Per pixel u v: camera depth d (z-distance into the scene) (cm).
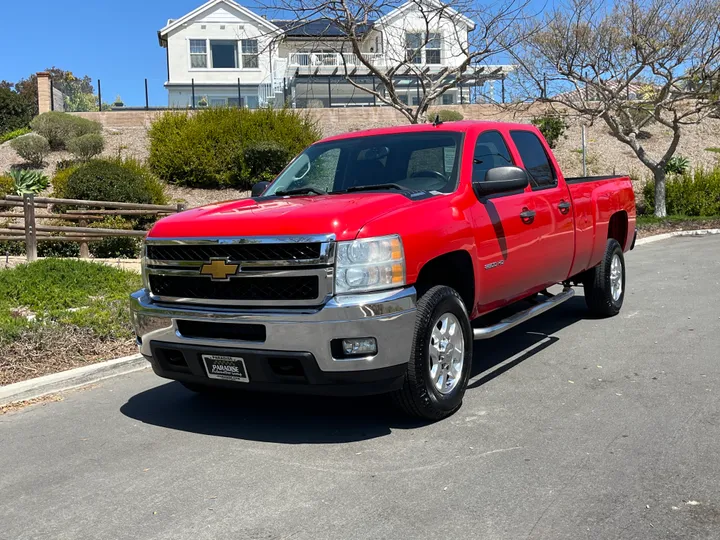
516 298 621
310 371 439
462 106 3056
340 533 343
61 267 1052
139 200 1636
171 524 360
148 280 507
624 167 2725
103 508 383
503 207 576
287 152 2227
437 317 481
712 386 549
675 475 392
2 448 487
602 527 338
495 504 366
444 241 493
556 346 699
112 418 542
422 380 471
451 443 454
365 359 439
